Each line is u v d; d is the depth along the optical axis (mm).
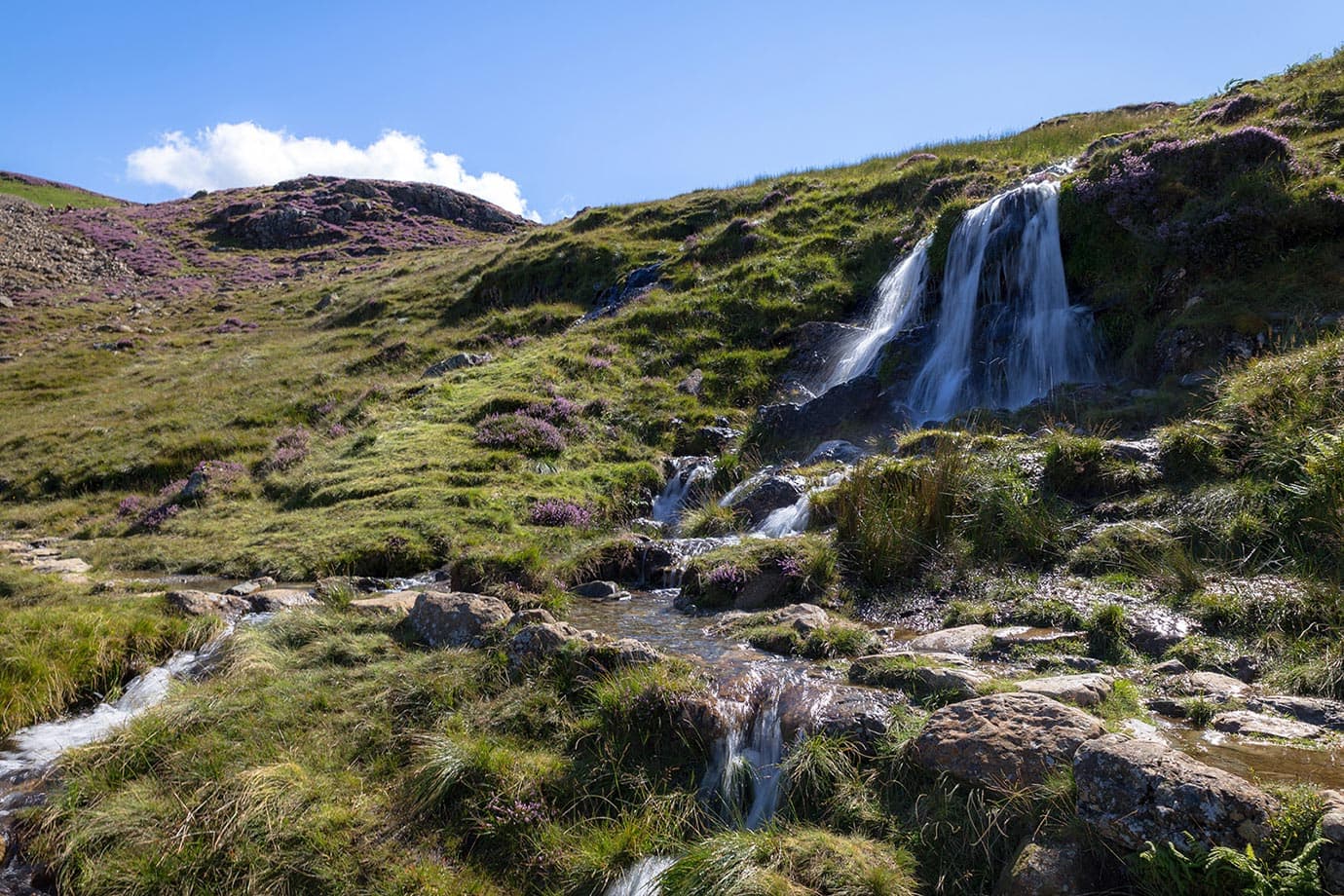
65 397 29578
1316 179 14672
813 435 16750
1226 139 16234
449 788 6402
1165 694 6371
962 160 27172
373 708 7645
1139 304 15195
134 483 20891
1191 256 14906
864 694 6516
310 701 7840
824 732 6137
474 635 8719
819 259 24828
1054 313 16359
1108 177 17062
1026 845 4738
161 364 32406
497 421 19203
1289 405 9594
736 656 7895
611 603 10500
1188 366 13203
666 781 6285
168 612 10641
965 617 8500
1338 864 3885
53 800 6770
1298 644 6742
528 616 8609
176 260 57156
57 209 67625
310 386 25609
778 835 5461
